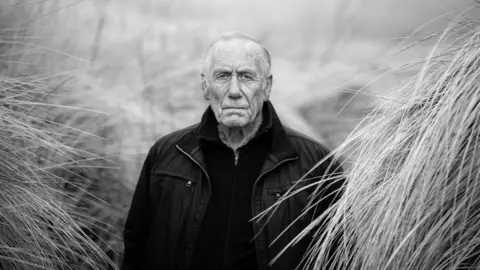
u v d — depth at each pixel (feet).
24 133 7.09
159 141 7.84
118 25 14.52
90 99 10.87
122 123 10.69
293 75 16.62
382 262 4.70
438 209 4.48
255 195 7.02
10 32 9.24
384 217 4.67
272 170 7.13
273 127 7.28
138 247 7.74
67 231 7.16
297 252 6.77
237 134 7.27
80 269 8.58
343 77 15.37
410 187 4.53
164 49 14.15
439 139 4.46
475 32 4.72
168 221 7.26
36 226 6.86
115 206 9.78
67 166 9.12
